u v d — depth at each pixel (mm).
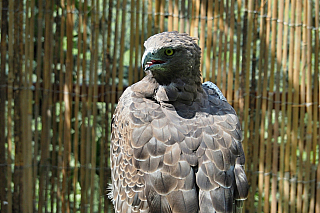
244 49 4996
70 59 4852
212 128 2867
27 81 4820
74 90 4988
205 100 3154
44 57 4820
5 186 4992
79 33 4809
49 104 4871
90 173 4977
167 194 2633
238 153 2859
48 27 4797
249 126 5129
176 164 2686
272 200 5270
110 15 4840
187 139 2785
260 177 5188
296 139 5242
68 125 4906
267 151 5188
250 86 5086
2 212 4977
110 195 3473
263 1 4957
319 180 5340
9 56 4758
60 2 4844
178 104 3055
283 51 5125
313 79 5688
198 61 3090
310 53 5199
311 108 5277
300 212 5355
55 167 4996
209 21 4945
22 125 4859
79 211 5500
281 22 5066
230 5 4914
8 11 4727
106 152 4961
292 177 5277
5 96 4852
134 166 2809
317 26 5195
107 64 4883
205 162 2717
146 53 2955
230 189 2709
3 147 4914
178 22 4996
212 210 2592
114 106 5344
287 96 5254
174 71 3006
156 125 2865
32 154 5324
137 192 2773
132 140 2859
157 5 4902
